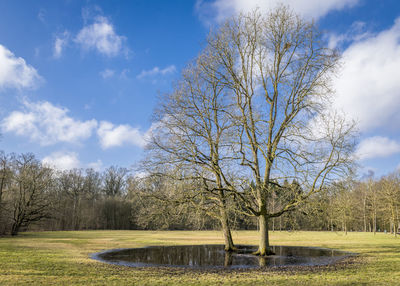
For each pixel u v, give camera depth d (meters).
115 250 26.50
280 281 12.76
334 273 14.93
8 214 51.50
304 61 22.16
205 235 54.34
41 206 55.16
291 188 20.36
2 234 52.59
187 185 21.67
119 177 97.44
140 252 24.91
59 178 86.88
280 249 28.45
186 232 67.44
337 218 22.62
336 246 31.92
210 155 23.39
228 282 12.50
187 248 28.28
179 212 22.39
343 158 19.41
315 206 20.64
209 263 19.00
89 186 94.44
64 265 16.53
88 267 16.16
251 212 23.14
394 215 57.31
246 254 23.52
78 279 12.54
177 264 18.52
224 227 26.17
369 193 65.50
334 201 21.48
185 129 23.03
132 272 15.02
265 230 22.86
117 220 84.44
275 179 21.25
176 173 21.67
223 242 36.41
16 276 12.84
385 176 66.69
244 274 14.84
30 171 53.97
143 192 22.84
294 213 22.64
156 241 38.12
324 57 21.59
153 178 22.67
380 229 85.19
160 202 22.72
